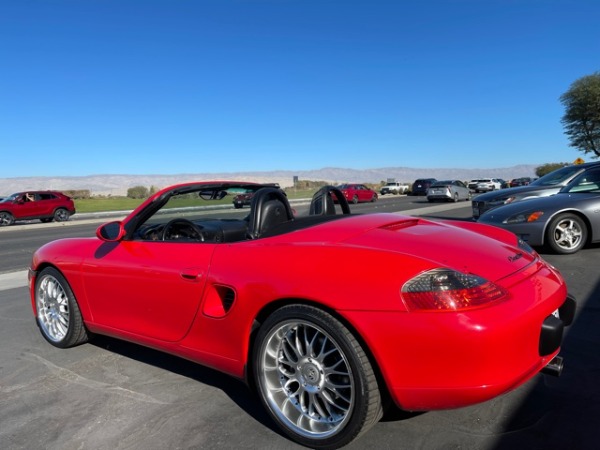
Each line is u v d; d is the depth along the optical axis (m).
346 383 2.32
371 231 2.70
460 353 2.04
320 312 2.29
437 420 2.60
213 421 2.71
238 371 2.68
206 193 3.69
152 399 3.02
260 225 2.99
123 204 43.66
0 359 3.83
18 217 24.38
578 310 4.32
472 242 2.70
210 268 2.77
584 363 3.23
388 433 2.49
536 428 2.48
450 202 30.88
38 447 2.52
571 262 6.34
